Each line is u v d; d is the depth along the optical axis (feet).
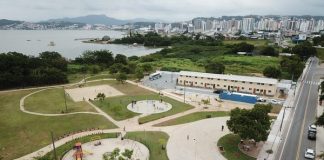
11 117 324.60
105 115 333.01
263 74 538.47
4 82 459.73
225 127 296.71
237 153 233.35
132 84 505.66
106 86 490.08
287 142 255.09
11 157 227.61
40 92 445.37
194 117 328.49
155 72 620.08
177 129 290.56
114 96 422.00
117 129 289.74
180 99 409.28
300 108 357.20
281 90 436.76
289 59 615.16
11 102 387.34
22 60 513.04
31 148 244.83
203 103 387.14
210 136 272.10
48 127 294.46
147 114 337.31
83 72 624.59
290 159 222.89
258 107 255.70
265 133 231.09
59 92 446.19
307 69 623.77
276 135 270.67
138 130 287.28
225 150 240.12
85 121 312.50
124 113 339.98
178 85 499.10
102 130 286.87
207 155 231.09
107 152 232.53
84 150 237.25
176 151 238.27
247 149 239.09
